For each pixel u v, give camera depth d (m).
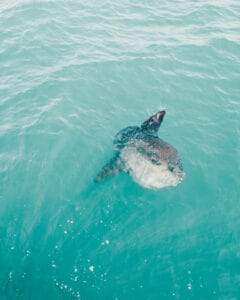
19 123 11.73
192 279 8.42
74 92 13.19
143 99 13.27
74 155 10.97
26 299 7.91
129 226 9.33
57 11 18.03
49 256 8.56
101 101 12.98
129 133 11.22
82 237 8.97
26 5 18.22
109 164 10.34
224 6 20.31
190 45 16.44
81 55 15.10
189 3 20.20
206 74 14.78
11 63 14.34
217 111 13.09
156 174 10.16
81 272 8.35
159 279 8.38
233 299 8.13
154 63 15.06
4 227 9.02
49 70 14.09
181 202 10.11
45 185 10.05
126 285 8.22
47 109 12.34
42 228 9.06
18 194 9.77
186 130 12.27
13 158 10.62
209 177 10.89
